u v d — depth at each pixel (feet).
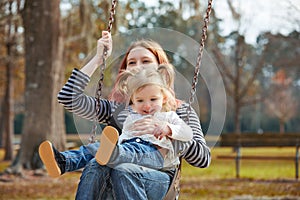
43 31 42.63
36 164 41.96
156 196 10.96
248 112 139.13
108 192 10.88
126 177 10.58
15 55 65.00
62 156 11.11
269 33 71.51
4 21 49.88
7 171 40.78
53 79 42.93
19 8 46.03
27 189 33.99
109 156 10.26
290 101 119.96
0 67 75.77
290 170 47.55
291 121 138.62
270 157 41.39
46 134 42.57
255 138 52.47
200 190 33.88
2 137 91.20
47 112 42.73
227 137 53.16
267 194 32.14
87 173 10.75
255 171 47.21
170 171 11.34
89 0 46.75
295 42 71.87
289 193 32.58
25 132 42.52
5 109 66.85
